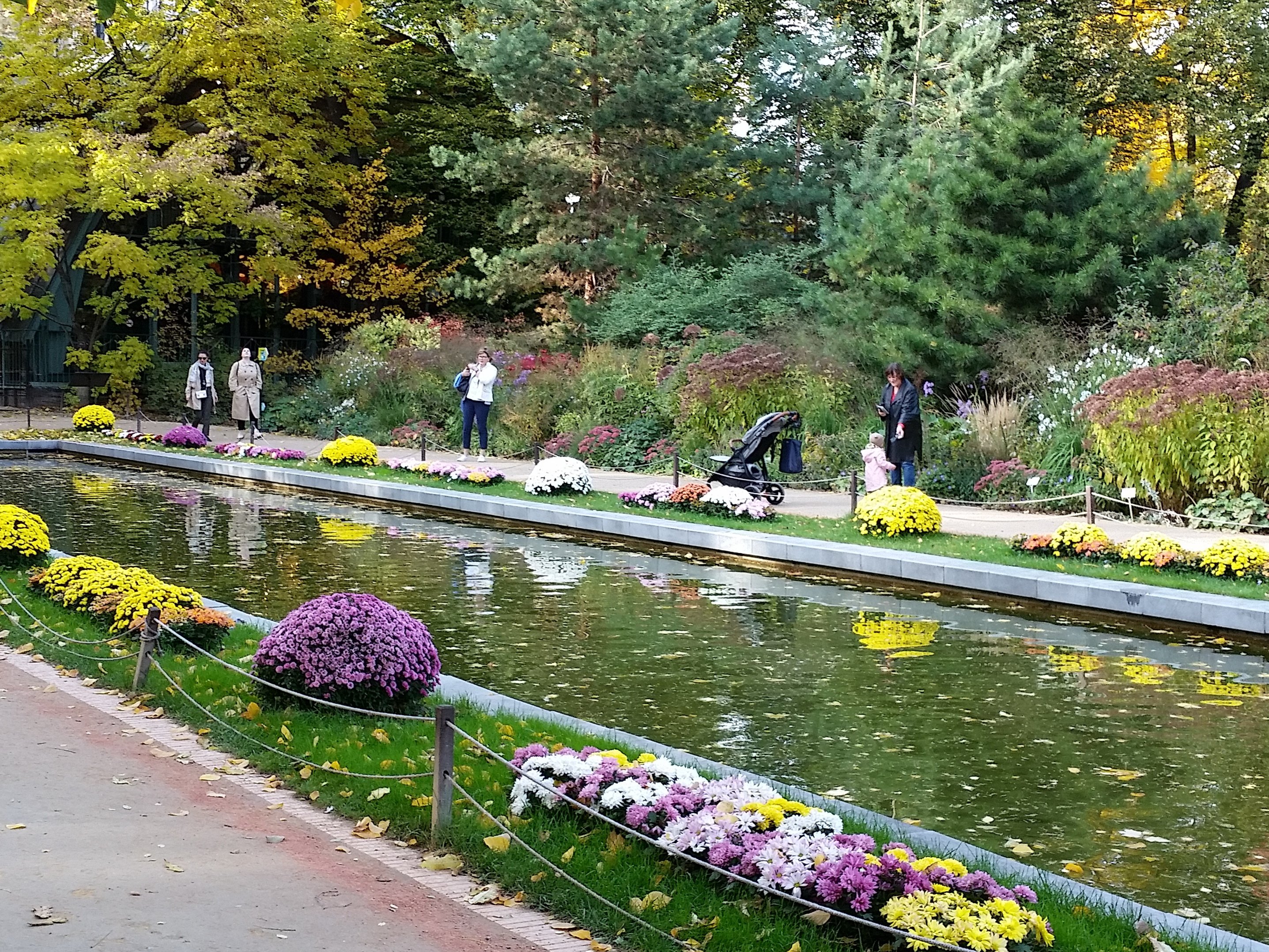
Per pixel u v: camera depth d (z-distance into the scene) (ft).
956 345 72.90
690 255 115.34
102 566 38.83
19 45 110.93
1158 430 56.13
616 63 108.58
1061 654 36.04
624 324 95.96
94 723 25.91
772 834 18.33
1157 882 20.54
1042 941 15.79
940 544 49.88
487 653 36.01
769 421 63.72
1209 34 121.08
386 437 96.84
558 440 86.58
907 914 15.81
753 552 51.96
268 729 25.48
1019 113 78.64
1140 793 24.77
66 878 17.35
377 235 132.67
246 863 18.43
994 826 23.03
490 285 114.52
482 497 65.77
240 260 130.82
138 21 114.83
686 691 32.07
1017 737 28.32
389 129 135.95
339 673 26.53
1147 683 32.89
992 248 75.10
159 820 20.12
